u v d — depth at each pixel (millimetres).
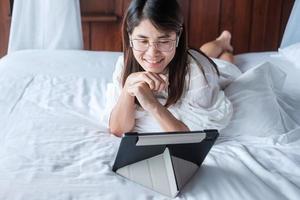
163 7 1009
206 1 2486
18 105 1368
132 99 1166
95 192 906
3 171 961
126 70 1201
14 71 1696
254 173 1005
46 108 1354
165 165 945
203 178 974
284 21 2590
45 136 1154
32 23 2072
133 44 1069
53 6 2039
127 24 1074
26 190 897
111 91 1293
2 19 2363
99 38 2484
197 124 1163
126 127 1202
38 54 1949
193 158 992
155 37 1024
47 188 908
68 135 1172
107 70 1793
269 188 934
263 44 2625
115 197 893
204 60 1220
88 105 1409
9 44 2102
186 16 2500
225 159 1065
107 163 1032
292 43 2219
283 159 1083
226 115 1195
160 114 1067
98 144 1136
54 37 2105
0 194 881
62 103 1402
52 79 1632
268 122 1247
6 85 1529
